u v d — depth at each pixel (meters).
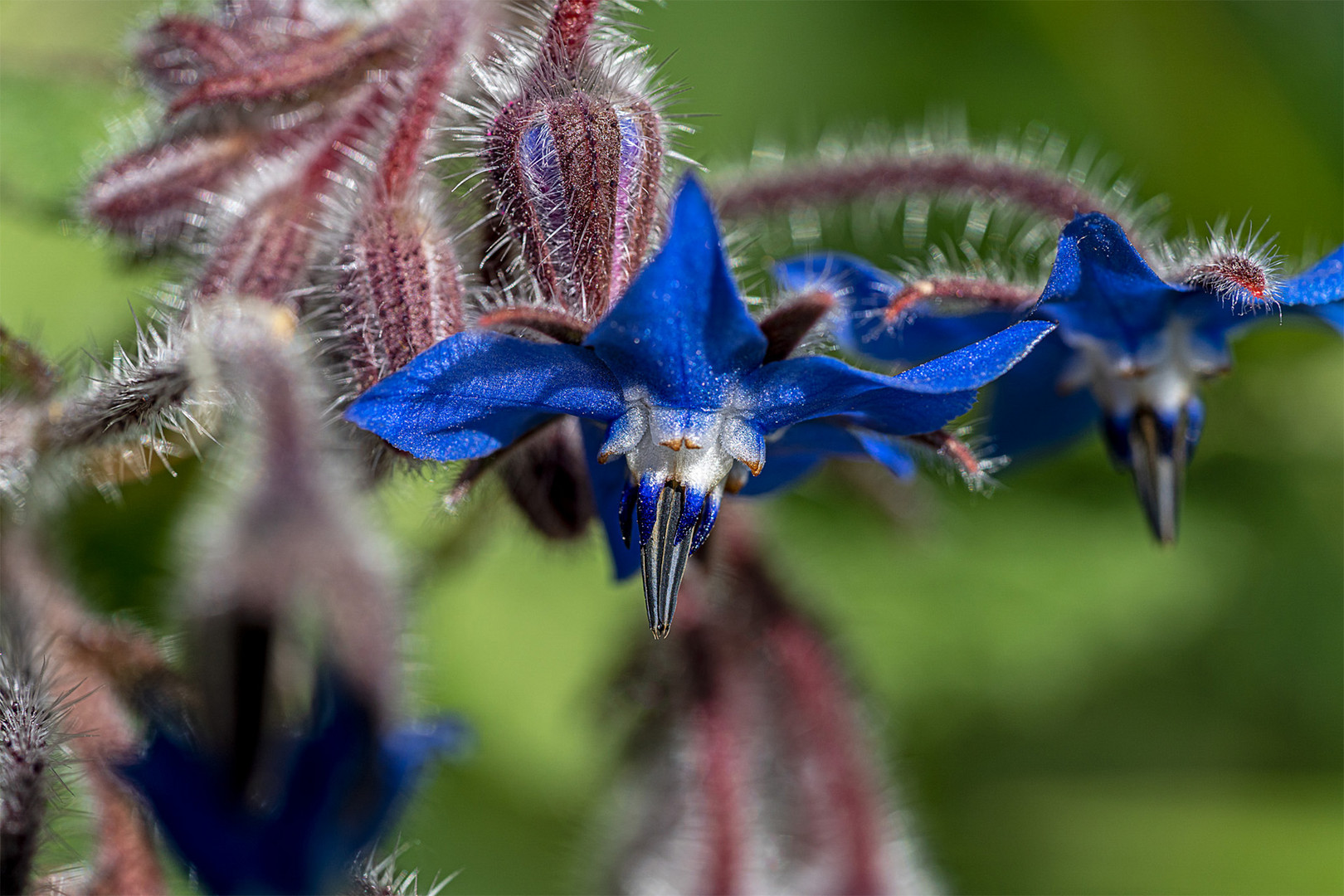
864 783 0.24
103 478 0.22
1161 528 0.22
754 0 0.33
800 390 0.20
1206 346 0.22
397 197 0.21
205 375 0.20
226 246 0.22
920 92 0.33
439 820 0.28
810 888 0.24
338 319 0.21
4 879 0.20
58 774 0.21
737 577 0.24
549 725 0.27
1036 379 0.23
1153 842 0.29
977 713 0.29
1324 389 0.30
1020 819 0.30
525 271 0.21
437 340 0.21
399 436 0.20
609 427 0.20
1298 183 0.32
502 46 0.22
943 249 0.31
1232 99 0.33
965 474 0.21
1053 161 0.26
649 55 0.23
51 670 0.22
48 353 0.24
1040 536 0.30
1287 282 0.21
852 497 0.29
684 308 0.20
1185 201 0.33
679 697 0.24
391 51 0.22
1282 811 0.29
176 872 0.21
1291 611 0.30
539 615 0.28
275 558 0.20
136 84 0.25
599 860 0.25
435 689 0.27
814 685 0.24
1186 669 0.30
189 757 0.20
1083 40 0.33
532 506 0.22
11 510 0.22
